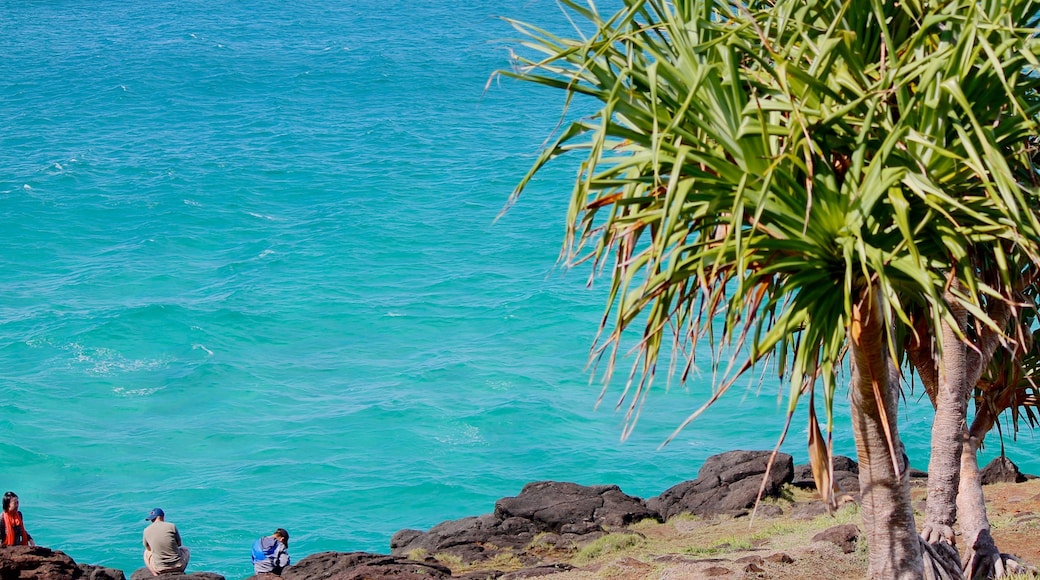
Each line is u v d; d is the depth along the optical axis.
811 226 7.13
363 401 45.47
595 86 7.53
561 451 40.28
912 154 7.14
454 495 36.84
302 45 170.00
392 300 59.81
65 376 47.78
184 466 39.19
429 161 97.88
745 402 43.88
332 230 75.12
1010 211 6.97
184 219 78.00
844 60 7.52
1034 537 16.61
